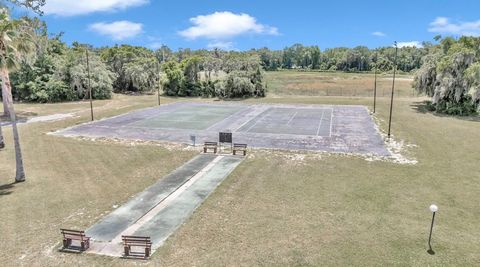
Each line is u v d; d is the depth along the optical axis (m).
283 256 12.14
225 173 20.78
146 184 19.11
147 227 14.28
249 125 35.12
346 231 13.87
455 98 39.00
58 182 19.39
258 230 13.94
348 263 11.77
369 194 17.56
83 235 12.62
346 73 114.75
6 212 15.66
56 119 38.12
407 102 49.56
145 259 12.01
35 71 52.47
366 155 24.33
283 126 34.50
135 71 65.62
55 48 60.53
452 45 40.00
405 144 27.16
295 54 165.38
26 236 13.62
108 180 19.75
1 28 17.61
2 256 12.26
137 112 43.28
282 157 23.97
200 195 17.53
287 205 16.30
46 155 24.55
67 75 54.19
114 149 26.11
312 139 29.00
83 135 30.53
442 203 16.52
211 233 13.73
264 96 58.91
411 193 17.70
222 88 58.28
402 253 12.34
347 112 42.56
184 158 23.92
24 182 19.31
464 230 13.99
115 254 12.38
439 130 31.67
